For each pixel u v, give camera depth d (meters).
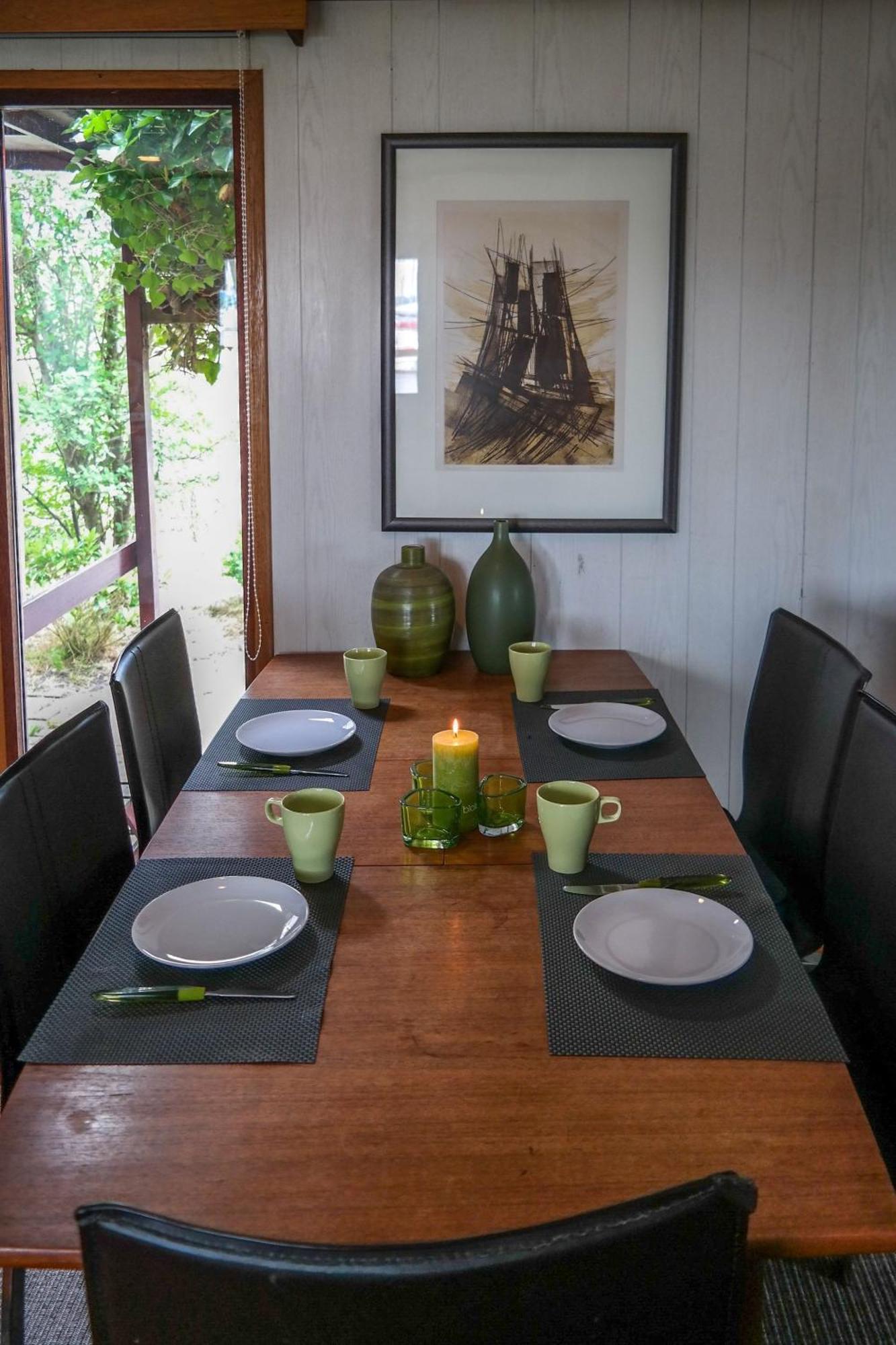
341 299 2.76
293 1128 1.07
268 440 2.82
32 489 2.90
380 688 2.34
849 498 2.82
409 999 1.27
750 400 2.78
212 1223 0.95
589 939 1.36
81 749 1.71
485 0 2.65
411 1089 1.12
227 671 2.95
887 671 2.88
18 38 2.69
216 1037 1.20
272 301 2.76
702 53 2.66
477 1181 0.99
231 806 1.83
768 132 2.69
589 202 2.70
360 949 1.38
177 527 2.90
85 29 2.60
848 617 2.87
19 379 2.86
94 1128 1.07
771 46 2.66
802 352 2.76
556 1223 0.75
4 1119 1.08
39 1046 1.19
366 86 2.68
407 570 2.57
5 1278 1.53
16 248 2.82
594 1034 1.20
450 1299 0.73
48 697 2.98
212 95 2.71
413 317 2.75
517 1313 0.74
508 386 2.77
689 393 2.78
